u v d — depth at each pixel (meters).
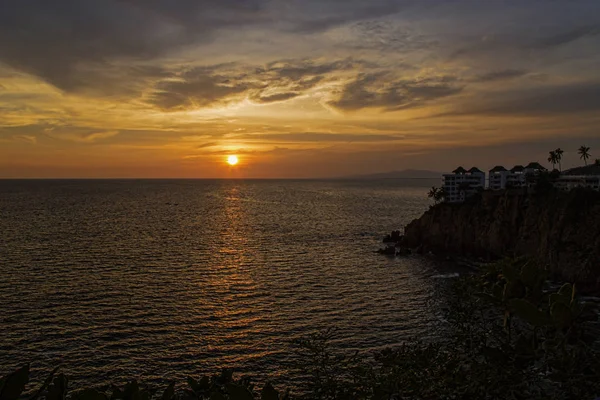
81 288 58.94
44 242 94.75
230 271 72.25
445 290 61.56
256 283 64.81
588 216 76.12
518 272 9.54
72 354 39.28
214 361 39.00
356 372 12.12
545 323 8.30
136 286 60.97
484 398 9.49
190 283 63.59
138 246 93.31
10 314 48.22
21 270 68.06
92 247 90.31
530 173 139.12
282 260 82.88
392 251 93.25
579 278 69.25
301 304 54.97
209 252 88.94
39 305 51.44
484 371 9.64
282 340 43.41
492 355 9.58
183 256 83.88
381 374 11.34
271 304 54.72
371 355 39.56
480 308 11.52
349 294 60.03
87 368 37.03
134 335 43.72
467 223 96.50
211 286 62.28
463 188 151.88
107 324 46.25
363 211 190.50
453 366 10.60
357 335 44.88
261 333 45.12
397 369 11.05
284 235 115.56
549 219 82.44
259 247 96.81
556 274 73.69
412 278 71.06
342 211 189.00
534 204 88.50
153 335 43.91
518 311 8.48
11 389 6.89
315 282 66.62
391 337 44.34
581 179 117.50
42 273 66.50
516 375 9.35
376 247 101.12
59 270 68.94
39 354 39.06
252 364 38.53
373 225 139.88
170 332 44.78
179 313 50.38
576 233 75.75
